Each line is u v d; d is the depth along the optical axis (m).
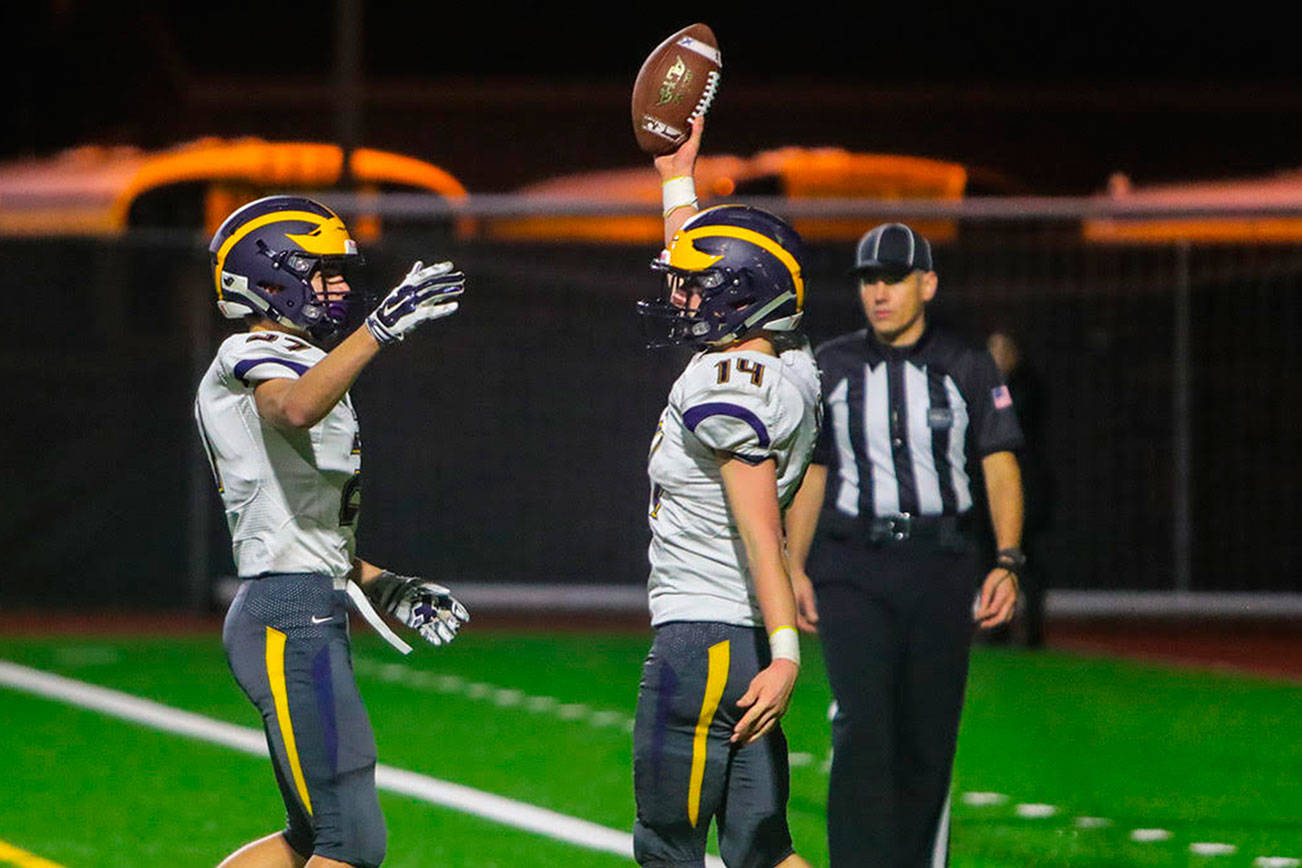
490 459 44.12
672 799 12.91
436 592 14.69
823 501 17.03
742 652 12.75
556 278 44.41
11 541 42.88
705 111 15.09
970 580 16.72
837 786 16.50
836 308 42.91
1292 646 38.00
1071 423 43.88
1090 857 20.11
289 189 46.66
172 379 43.03
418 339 44.03
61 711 29.03
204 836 20.88
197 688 31.42
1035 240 43.47
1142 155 51.56
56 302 43.16
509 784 23.72
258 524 13.47
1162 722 28.86
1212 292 43.16
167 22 51.09
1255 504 42.91
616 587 44.09
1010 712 29.69
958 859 19.97
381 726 27.83
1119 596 42.56
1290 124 51.28
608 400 44.38
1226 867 19.75
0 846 20.36
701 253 12.82
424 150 51.03
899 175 46.56
